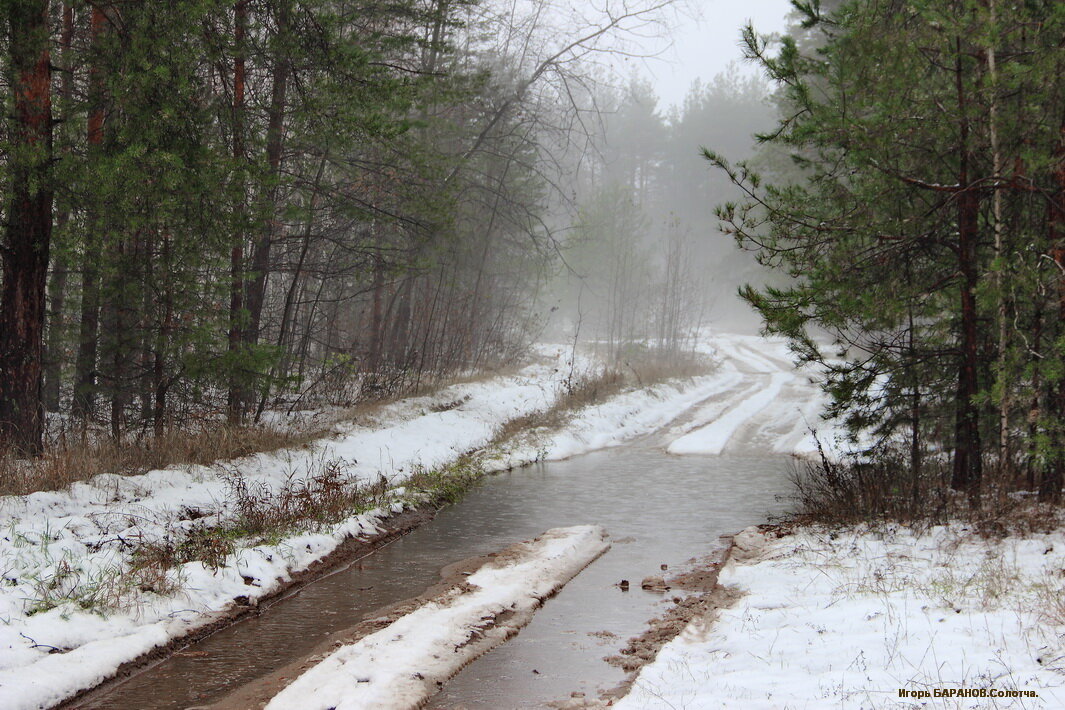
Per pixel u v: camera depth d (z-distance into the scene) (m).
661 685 6.29
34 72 11.88
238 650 7.46
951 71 11.02
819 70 11.43
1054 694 4.98
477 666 7.13
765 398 30.77
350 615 8.49
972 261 11.00
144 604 7.87
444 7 20.73
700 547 11.43
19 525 9.09
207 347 13.86
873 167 11.12
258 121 15.66
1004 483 10.48
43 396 13.51
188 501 11.19
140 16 12.23
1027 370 9.69
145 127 12.09
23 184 11.64
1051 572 7.86
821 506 11.88
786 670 6.28
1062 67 9.88
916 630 6.58
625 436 23.34
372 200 19.02
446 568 10.34
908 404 11.86
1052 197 10.39
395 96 15.84
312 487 13.16
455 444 18.78
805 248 11.22
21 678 6.18
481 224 28.38
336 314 22.98
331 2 17.75
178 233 12.90
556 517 13.33
